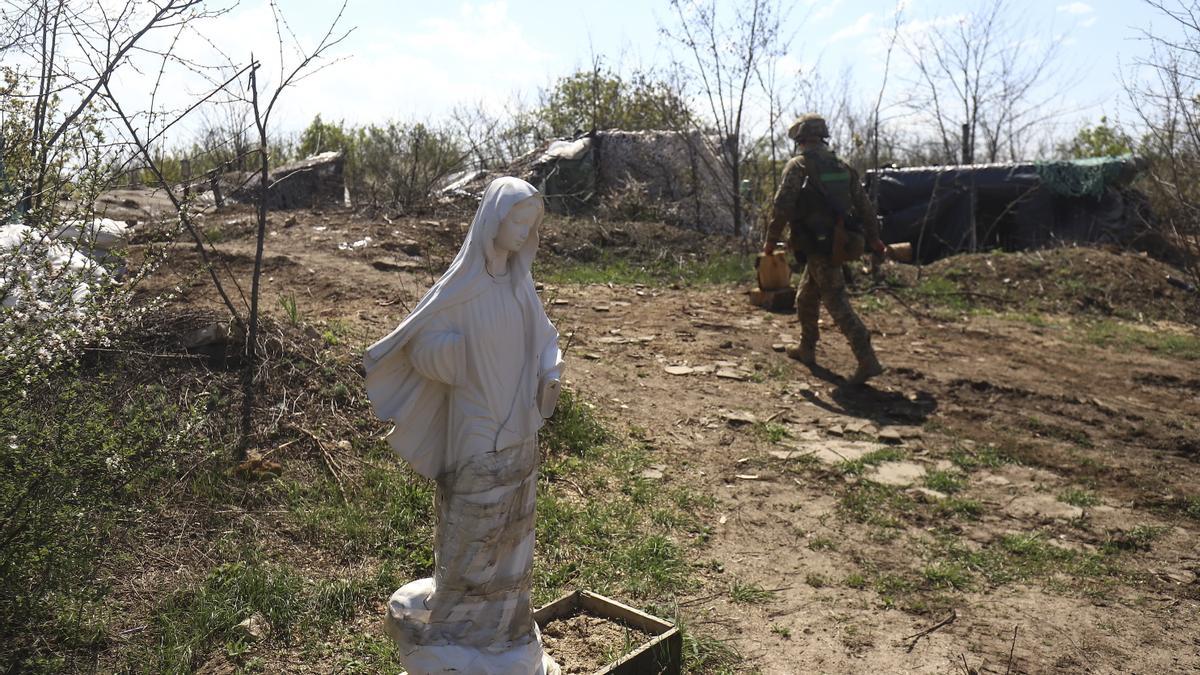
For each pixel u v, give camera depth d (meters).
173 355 6.36
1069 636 4.74
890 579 5.26
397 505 5.48
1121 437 7.66
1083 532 5.95
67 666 3.98
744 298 11.55
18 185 4.21
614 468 6.46
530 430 3.37
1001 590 5.21
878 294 12.17
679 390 8.11
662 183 16.50
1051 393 8.59
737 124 14.96
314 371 6.63
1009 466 7.00
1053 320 11.76
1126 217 14.85
